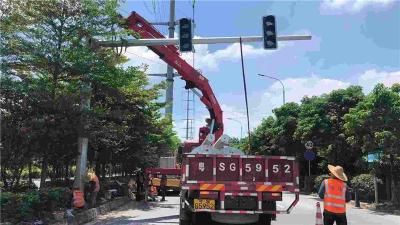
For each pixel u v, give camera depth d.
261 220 12.87
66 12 16.92
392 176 24.56
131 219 17.16
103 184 24.22
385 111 23.53
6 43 16.05
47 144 15.92
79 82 17.02
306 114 37.50
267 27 17.95
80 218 15.48
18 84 15.21
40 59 16.16
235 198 12.02
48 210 14.31
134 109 23.86
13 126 15.20
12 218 12.91
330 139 35.09
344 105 35.34
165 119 30.09
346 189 9.89
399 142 22.72
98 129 18.53
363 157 28.42
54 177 25.03
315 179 36.78
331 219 9.82
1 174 18.06
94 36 17.67
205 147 14.73
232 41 18.53
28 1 16.62
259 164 12.16
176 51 20.55
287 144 45.16
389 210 22.23
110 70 17.59
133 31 18.48
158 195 31.17
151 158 31.02
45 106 15.50
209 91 20.91
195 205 11.97
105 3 17.53
